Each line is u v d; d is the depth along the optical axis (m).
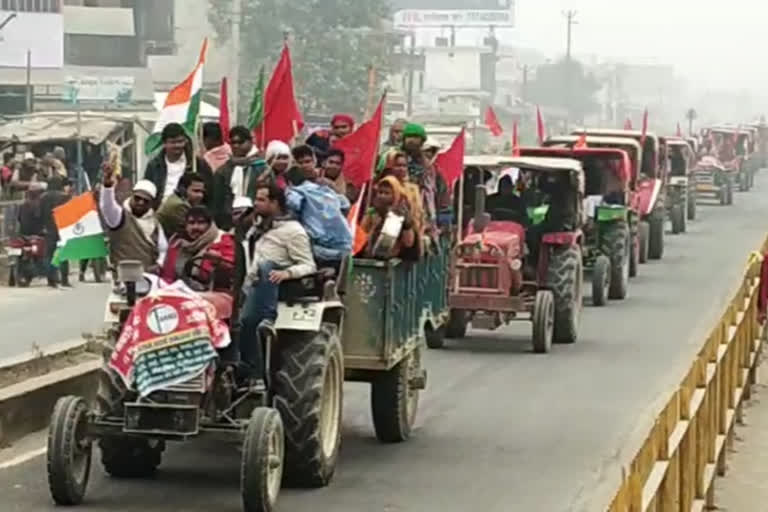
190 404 9.56
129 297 9.92
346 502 10.44
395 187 11.81
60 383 13.06
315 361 10.36
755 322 20.45
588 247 25.50
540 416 14.38
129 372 9.57
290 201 10.88
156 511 9.88
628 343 20.05
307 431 10.36
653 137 33.81
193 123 12.55
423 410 14.55
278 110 12.86
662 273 30.39
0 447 12.02
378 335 11.66
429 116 53.84
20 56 45.00
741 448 16.75
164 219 10.27
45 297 26.20
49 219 27.89
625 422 14.12
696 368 11.34
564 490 11.20
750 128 70.00
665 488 8.81
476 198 19.47
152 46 52.94
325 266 10.96
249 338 10.03
